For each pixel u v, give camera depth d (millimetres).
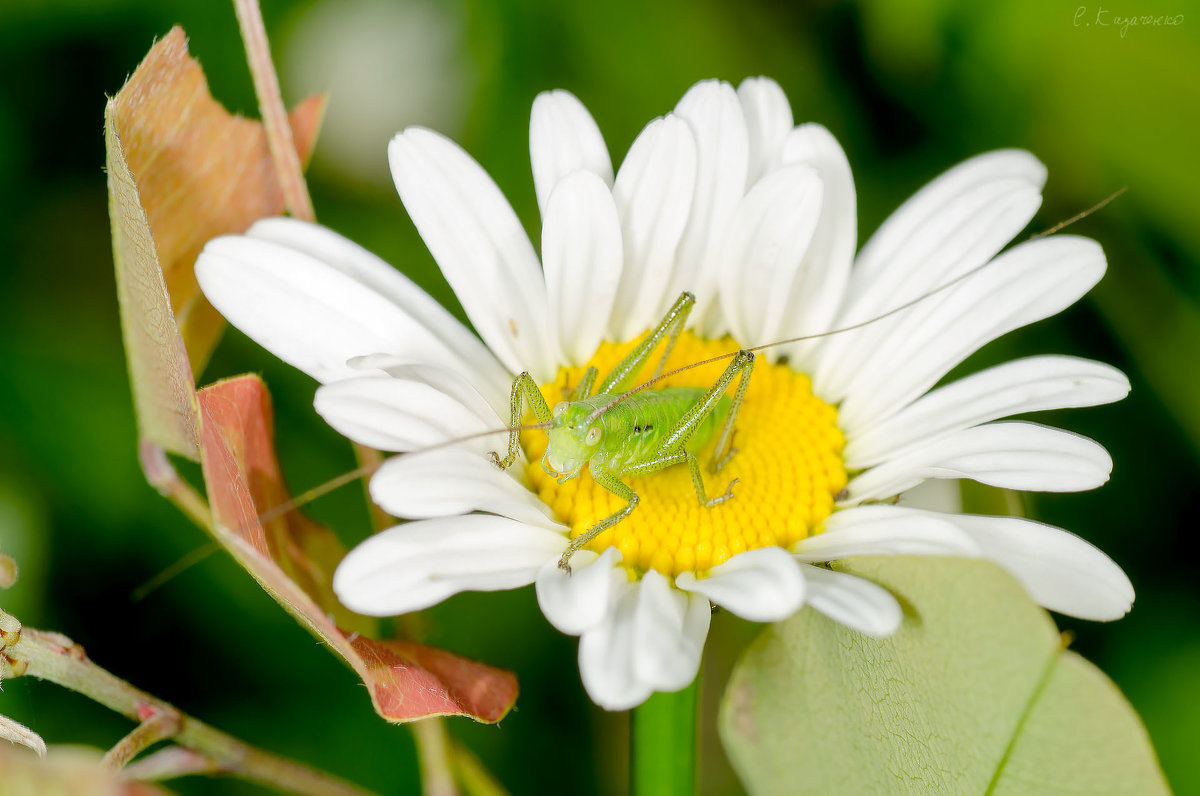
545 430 189
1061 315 209
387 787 205
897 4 209
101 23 208
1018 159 193
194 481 206
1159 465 206
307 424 210
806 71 213
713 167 192
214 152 184
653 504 187
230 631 206
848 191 192
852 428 191
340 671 207
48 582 203
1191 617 203
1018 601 170
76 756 162
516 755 207
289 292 184
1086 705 169
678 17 213
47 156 208
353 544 208
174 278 184
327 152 213
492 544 181
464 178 189
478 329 190
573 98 191
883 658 176
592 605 177
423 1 212
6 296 207
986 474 182
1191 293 208
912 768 177
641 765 185
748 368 188
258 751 180
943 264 191
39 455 205
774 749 183
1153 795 170
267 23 211
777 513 187
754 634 211
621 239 190
